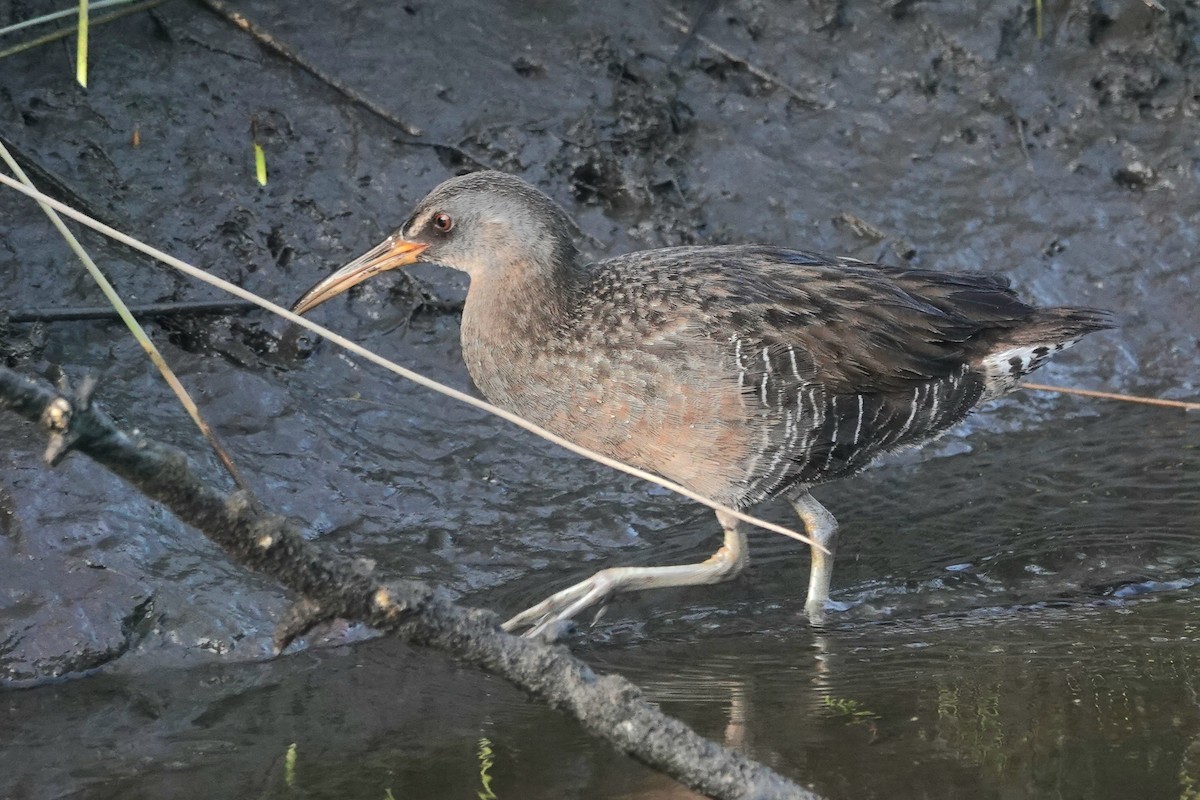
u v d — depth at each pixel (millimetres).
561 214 10539
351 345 7375
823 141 13977
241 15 13328
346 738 8367
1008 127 14141
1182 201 13875
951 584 10445
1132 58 14375
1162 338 13359
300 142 12992
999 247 13594
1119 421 12773
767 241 13359
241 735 8430
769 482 10305
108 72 12867
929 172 13906
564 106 13656
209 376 11367
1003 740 8148
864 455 10555
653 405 10102
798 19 14438
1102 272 13594
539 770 7922
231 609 9656
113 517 9938
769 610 10211
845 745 8125
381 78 13453
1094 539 10938
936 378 10508
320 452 11203
